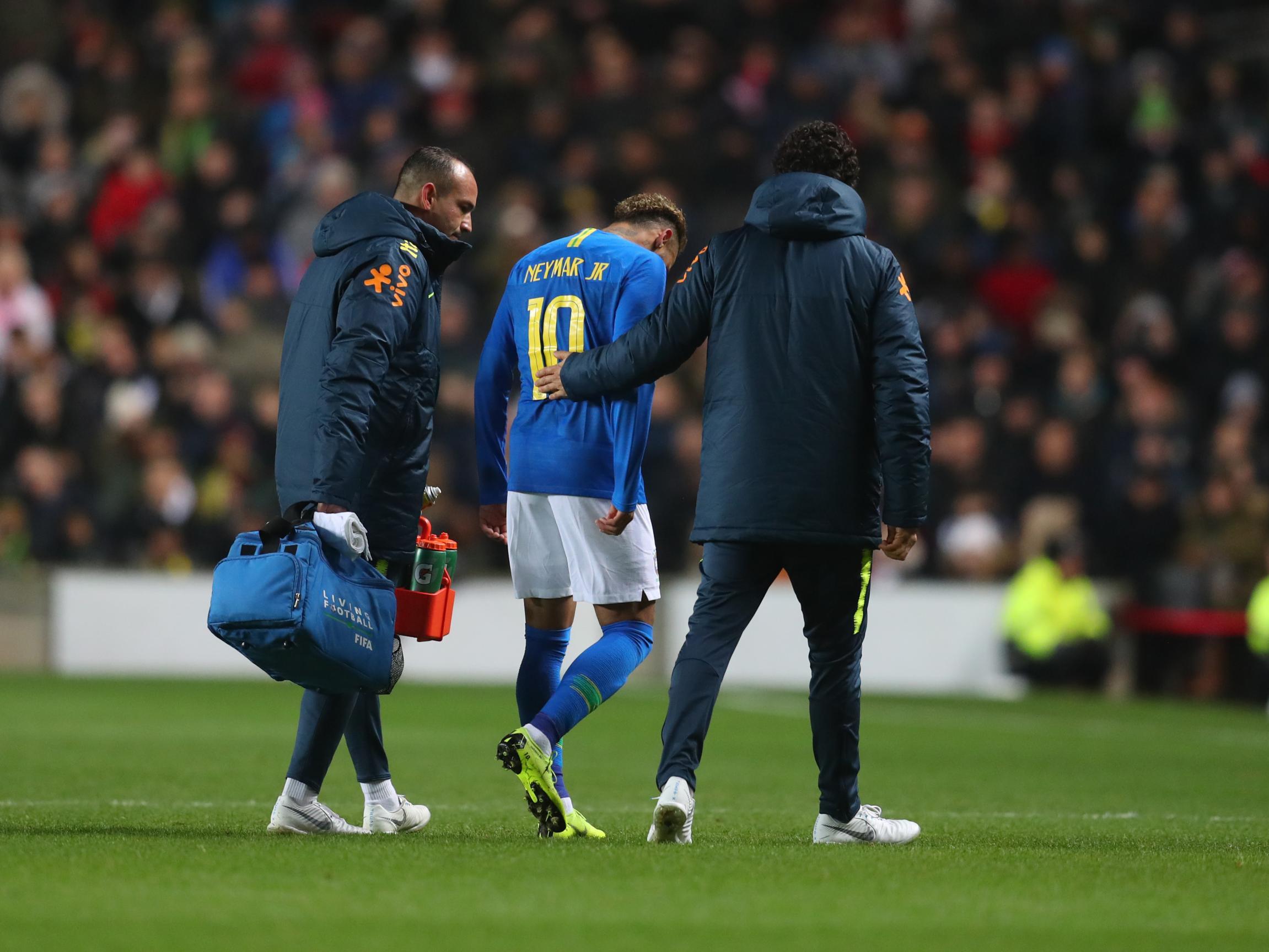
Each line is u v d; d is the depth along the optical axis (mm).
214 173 74875
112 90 81375
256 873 16156
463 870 16516
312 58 82750
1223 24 87250
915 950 13219
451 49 85750
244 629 18422
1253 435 67625
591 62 83438
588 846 18844
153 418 63875
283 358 20109
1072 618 61156
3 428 63562
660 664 61844
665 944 13234
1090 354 70812
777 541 19422
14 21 83062
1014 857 18547
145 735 36781
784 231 19688
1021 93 81188
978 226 76750
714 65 83688
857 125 78250
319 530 18875
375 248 19672
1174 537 63312
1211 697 61125
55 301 71812
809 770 32875
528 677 21938
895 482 19375
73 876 15828
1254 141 79938
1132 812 26062
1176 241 75688
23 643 59656
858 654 20141
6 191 75375
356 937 13266
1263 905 15594
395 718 43625
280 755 32844
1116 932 14125
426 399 20250
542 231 75875
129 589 60344
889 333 19453
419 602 20484
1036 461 65375
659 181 76688
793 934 13688
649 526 21531
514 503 21766
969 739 41312
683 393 69312
